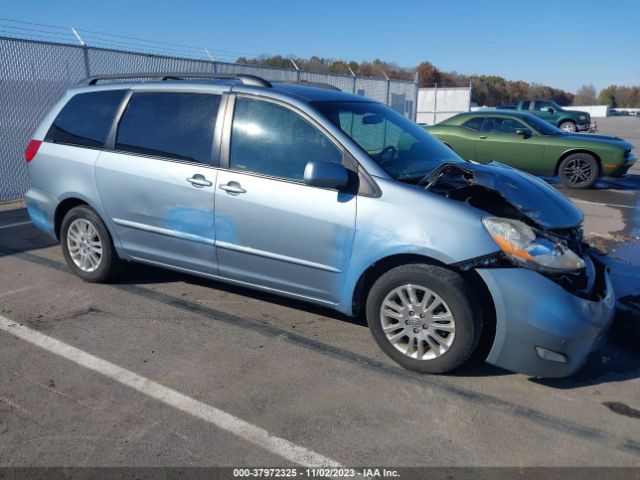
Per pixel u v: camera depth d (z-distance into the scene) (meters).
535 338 3.27
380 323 3.68
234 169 4.07
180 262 4.48
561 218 3.66
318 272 3.83
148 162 4.45
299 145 3.89
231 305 4.65
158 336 4.08
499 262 3.29
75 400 3.26
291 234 3.84
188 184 4.23
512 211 3.73
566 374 3.36
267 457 2.81
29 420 3.06
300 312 4.54
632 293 5.27
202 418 3.11
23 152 9.09
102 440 2.91
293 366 3.69
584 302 3.31
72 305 4.62
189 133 4.33
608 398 3.40
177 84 4.52
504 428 3.08
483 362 3.77
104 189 4.68
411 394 3.38
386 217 3.52
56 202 5.03
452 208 3.42
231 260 4.19
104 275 4.97
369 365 3.72
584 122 25.89
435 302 3.46
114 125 4.72
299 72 14.36
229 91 4.24
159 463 2.74
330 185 3.54
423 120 28.66
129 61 10.23
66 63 9.35
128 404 3.23
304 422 3.09
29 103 9.00
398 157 4.02
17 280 5.19
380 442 2.94
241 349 3.91
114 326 4.23
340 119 3.98
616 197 10.33
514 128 11.81
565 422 3.14
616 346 4.12
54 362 3.69
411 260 3.57
